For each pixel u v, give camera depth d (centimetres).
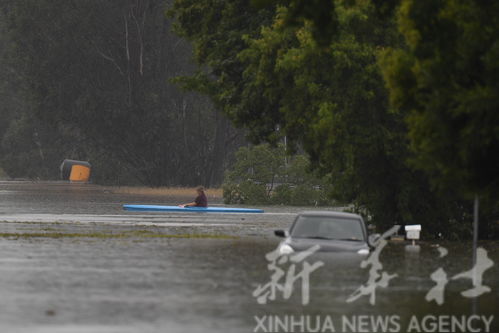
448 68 5906
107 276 6738
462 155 5828
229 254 8850
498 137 5669
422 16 5938
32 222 14662
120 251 9106
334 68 10912
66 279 6506
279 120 13050
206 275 6869
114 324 4575
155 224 14675
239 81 13475
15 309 5044
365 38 11162
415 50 6028
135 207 19312
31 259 8100
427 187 11888
